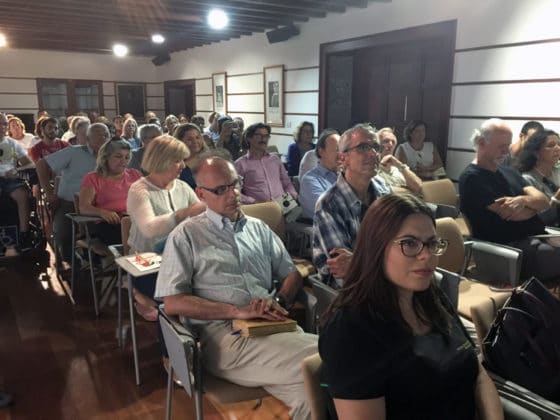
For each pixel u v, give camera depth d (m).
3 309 3.07
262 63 6.87
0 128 4.38
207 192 1.79
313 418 1.17
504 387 1.30
